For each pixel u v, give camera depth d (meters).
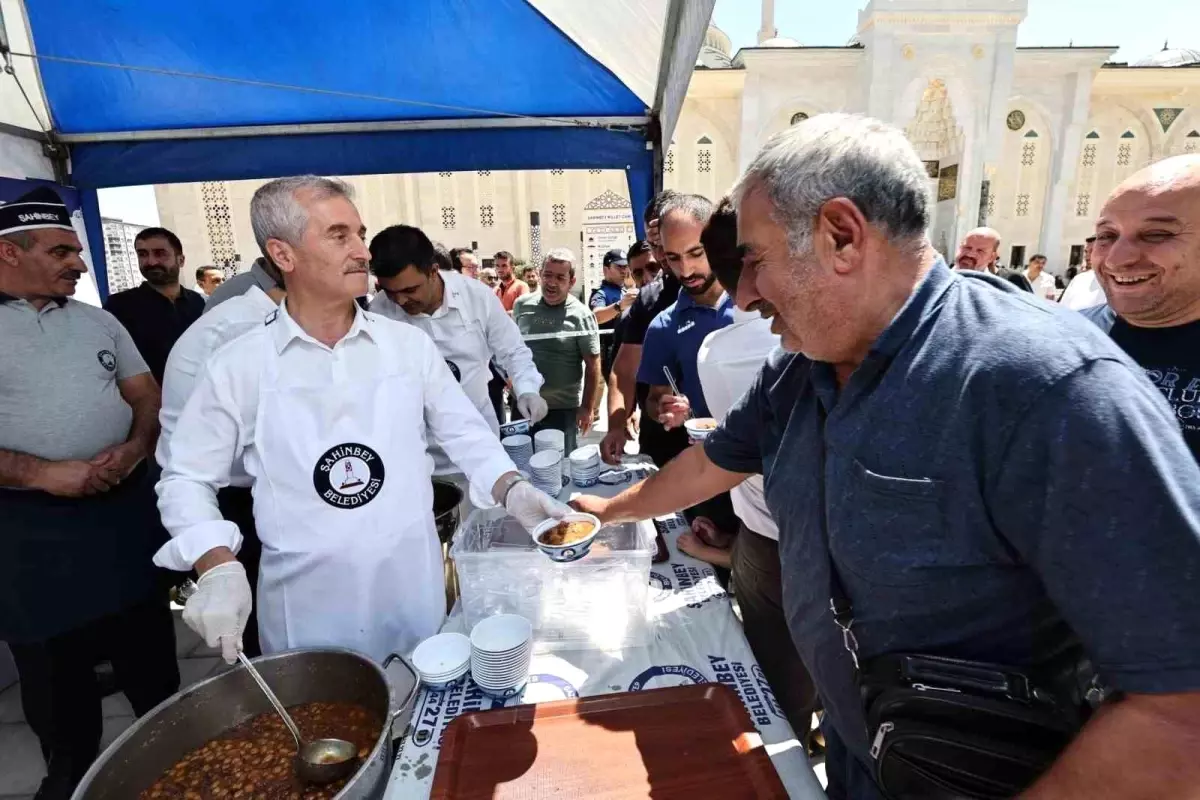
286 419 1.31
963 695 0.64
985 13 20.00
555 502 1.29
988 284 0.69
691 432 1.67
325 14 2.53
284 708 1.06
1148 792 0.51
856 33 22.00
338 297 1.32
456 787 0.86
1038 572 0.60
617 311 5.08
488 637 1.10
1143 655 0.52
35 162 2.94
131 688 1.91
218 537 1.18
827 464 0.76
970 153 21.41
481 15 2.59
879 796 0.85
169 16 2.48
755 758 0.88
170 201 19.89
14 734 2.05
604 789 0.85
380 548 1.37
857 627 0.76
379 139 3.31
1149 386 0.57
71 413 1.71
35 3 2.41
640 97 3.22
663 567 1.50
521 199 23.08
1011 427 0.59
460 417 1.52
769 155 0.71
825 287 0.69
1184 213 1.23
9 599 1.65
